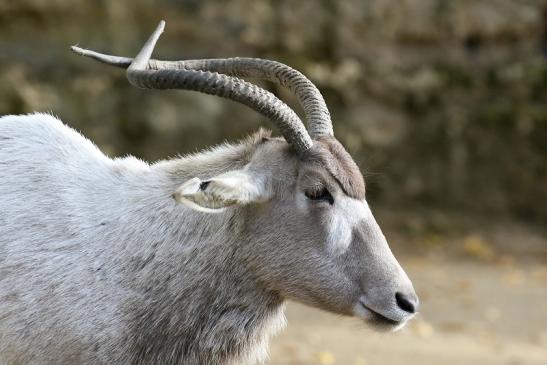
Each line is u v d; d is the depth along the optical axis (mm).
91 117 50406
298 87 19062
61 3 50688
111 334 17547
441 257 47656
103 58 19031
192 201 16078
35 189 18047
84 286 17562
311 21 53656
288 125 17453
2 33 50344
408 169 53594
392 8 54219
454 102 54250
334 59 53906
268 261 17750
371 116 53562
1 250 17578
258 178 17406
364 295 17453
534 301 40812
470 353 33125
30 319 17391
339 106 53406
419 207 53469
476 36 55250
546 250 49750
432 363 31562
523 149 53969
